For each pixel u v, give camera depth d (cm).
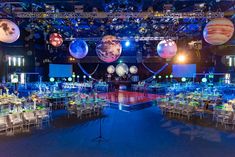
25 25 1432
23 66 1766
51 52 1984
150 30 1495
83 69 2327
